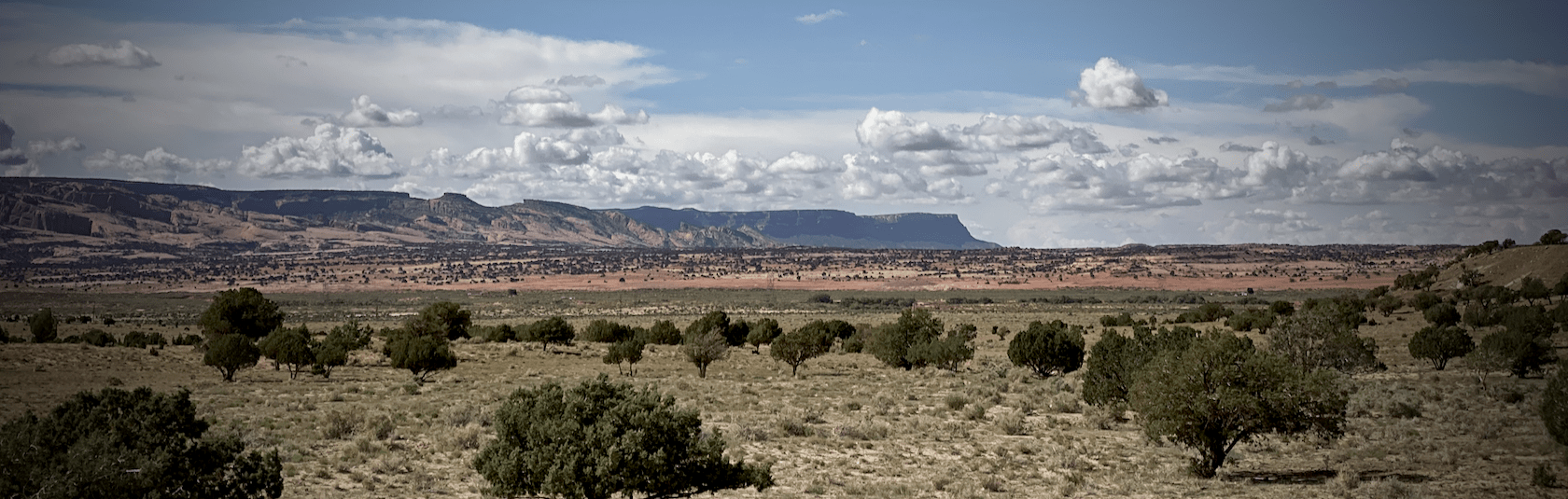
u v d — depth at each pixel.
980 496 27.77
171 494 20.25
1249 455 35.28
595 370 79.94
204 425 23.44
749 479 24.08
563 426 22.66
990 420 46.62
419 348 68.25
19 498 18.69
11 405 48.47
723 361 89.62
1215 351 30.78
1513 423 41.38
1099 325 154.62
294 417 44.09
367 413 44.28
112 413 21.56
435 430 40.34
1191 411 30.83
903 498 27.70
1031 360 71.06
